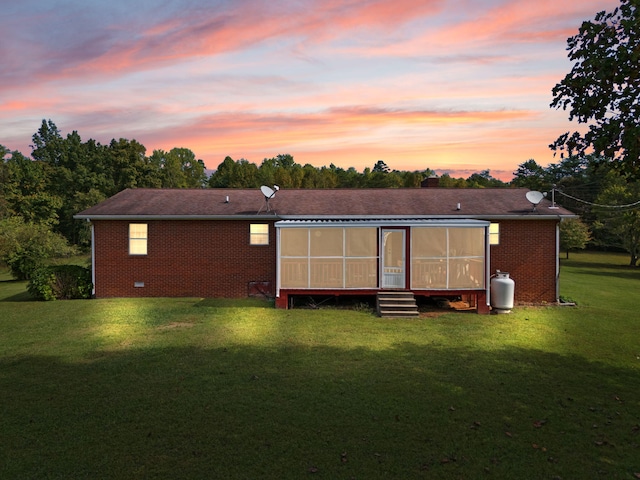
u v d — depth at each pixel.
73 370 9.84
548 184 74.69
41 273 18.39
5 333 12.98
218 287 18.88
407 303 15.91
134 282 18.86
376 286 16.66
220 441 6.74
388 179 79.19
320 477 5.86
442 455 6.42
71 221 58.12
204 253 18.83
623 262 47.78
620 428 7.30
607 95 9.07
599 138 9.06
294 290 16.61
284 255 16.91
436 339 12.58
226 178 83.31
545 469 6.10
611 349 11.98
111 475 5.88
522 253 18.52
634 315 16.52
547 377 9.66
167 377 9.39
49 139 86.06
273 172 82.75
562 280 30.02
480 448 6.61
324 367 10.09
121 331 13.18
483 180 95.50
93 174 60.97
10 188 54.44
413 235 16.58
